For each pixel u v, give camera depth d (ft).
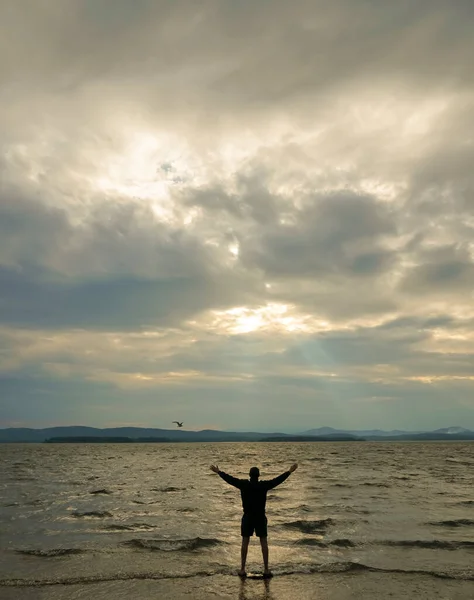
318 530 47.21
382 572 33.35
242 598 27.99
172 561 36.09
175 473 123.95
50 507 61.41
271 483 33.37
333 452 319.88
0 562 35.65
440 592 29.25
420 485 89.15
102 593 28.73
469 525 49.73
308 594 28.73
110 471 132.46
